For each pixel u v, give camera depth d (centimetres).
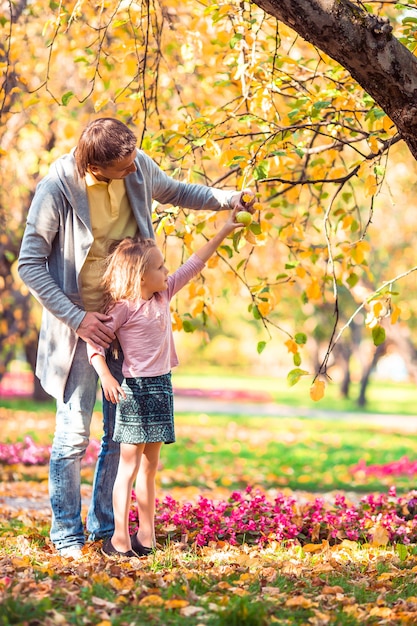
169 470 1393
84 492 937
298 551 535
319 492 1160
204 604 388
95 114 954
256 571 459
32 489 987
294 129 597
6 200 1144
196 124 653
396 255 2061
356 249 662
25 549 524
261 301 651
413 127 468
